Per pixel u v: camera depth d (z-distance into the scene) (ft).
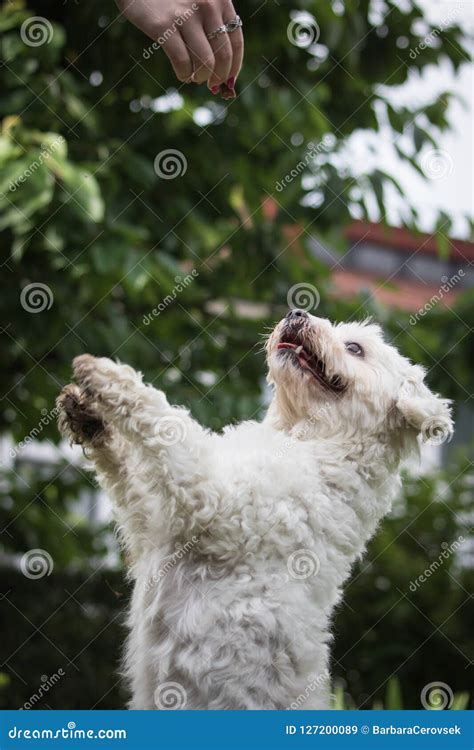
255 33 20.58
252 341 22.84
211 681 10.48
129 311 21.67
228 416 20.54
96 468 11.68
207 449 10.78
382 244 42.11
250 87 20.18
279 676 10.67
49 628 25.66
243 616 10.57
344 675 29.48
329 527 11.23
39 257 18.29
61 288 18.35
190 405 19.89
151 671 10.85
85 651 25.79
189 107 21.36
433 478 32.73
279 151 21.01
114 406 10.63
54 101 17.98
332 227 21.76
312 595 11.11
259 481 10.87
